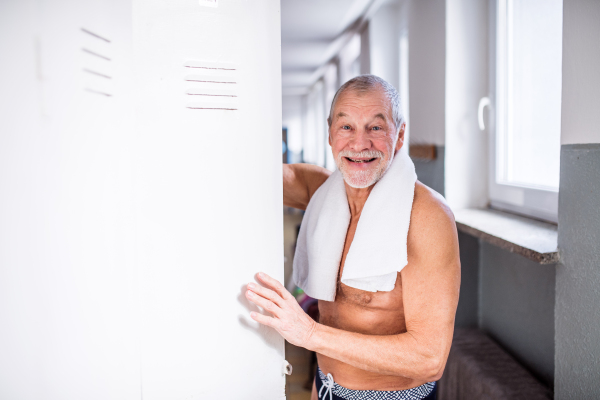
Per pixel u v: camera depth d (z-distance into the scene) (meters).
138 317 0.69
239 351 0.76
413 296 0.89
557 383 1.06
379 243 0.91
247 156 0.72
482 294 1.84
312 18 3.33
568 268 1.00
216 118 0.70
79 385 0.61
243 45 0.70
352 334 0.84
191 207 0.70
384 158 0.94
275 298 0.74
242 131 0.71
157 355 0.71
